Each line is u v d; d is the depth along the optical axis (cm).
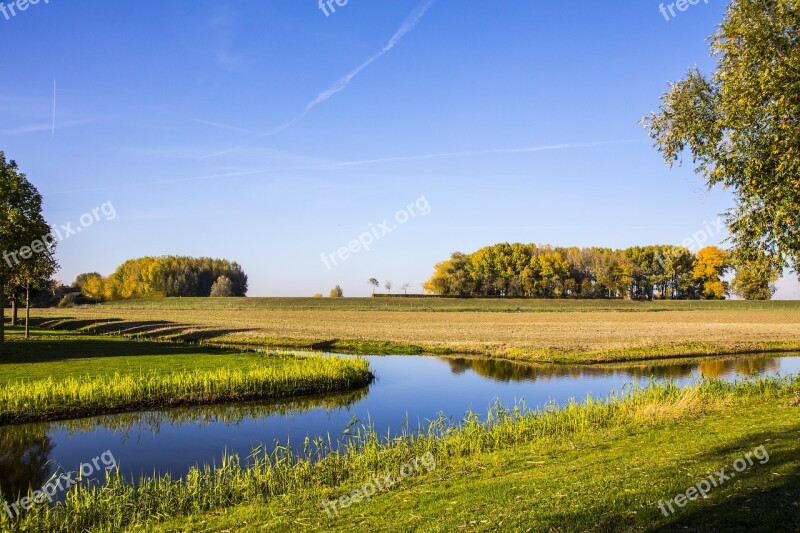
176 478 1448
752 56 1343
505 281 13888
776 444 1222
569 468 1199
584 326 6700
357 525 970
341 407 2414
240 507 1145
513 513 935
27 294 4409
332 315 9012
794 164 1291
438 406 2423
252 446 1789
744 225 1496
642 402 1969
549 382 3058
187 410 2334
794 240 1408
